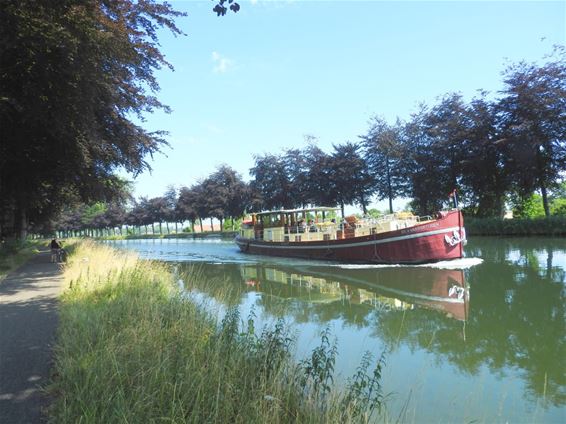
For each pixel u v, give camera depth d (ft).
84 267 45.70
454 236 69.26
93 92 46.65
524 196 132.87
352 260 79.05
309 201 192.13
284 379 17.48
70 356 17.93
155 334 20.02
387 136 165.17
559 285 46.32
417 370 23.80
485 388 21.30
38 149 58.70
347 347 27.91
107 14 50.29
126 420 12.35
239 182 238.89
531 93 115.75
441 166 151.33
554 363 24.63
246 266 79.92
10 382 16.33
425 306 40.32
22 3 37.19
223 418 14.06
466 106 144.25
